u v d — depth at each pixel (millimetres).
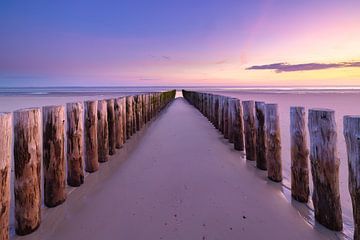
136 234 2062
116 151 4586
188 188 2920
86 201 2656
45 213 2428
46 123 2504
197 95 14000
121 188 2955
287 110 11789
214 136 5977
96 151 3582
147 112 8297
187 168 3609
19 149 2094
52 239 2049
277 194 2791
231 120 5164
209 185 3008
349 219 2428
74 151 3016
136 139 5605
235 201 2609
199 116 10312
